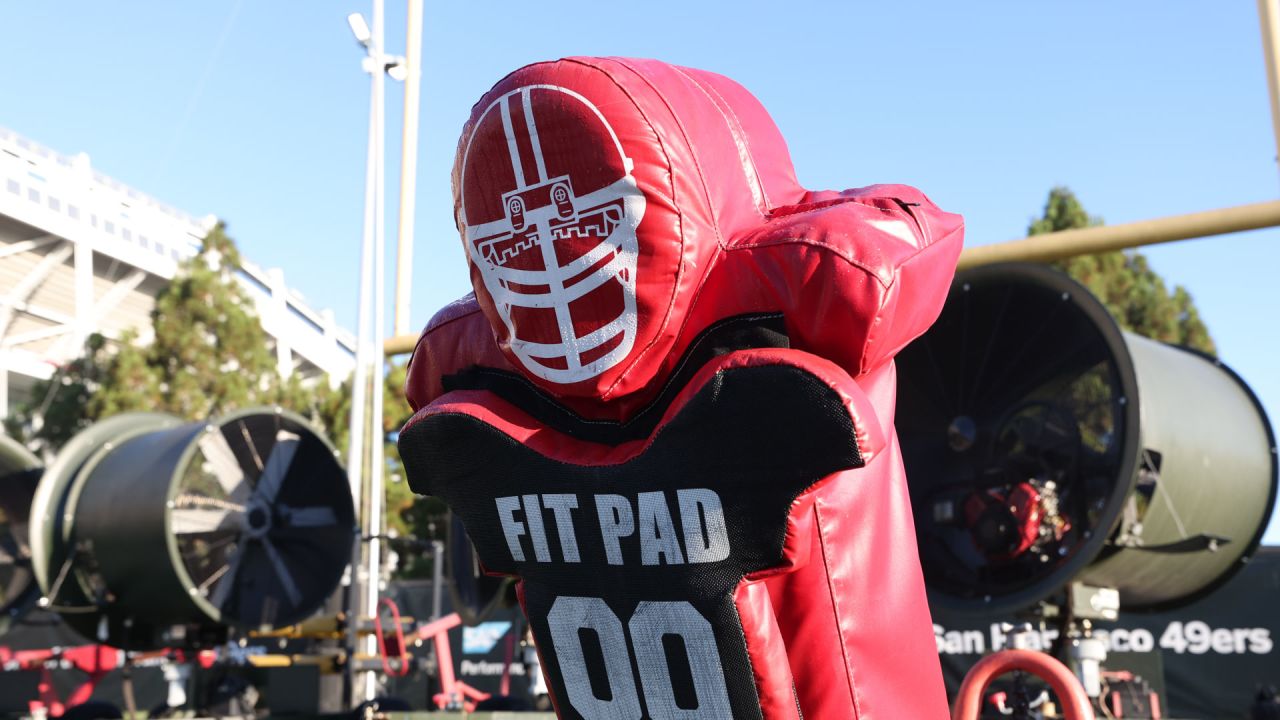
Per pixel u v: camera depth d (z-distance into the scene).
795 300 2.00
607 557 2.16
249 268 60.53
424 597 22.17
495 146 2.13
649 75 2.10
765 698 2.04
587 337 2.11
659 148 2.02
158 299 37.19
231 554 12.65
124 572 12.30
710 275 2.10
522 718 8.47
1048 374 9.38
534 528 2.28
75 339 56.53
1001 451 9.52
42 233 54.50
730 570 2.01
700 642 2.06
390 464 33.59
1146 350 9.20
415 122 13.58
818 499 2.17
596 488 2.15
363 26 12.59
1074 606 8.12
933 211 2.25
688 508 2.03
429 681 15.73
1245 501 9.70
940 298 2.18
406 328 13.26
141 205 60.50
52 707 13.50
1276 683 16.72
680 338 2.11
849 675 2.17
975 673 3.00
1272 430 10.12
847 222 2.02
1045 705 7.37
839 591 2.17
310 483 13.56
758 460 1.94
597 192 2.04
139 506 12.01
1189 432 8.95
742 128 2.33
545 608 2.32
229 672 13.80
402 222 13.44
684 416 2.00
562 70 2.06
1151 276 34.53
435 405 2.38
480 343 2.49
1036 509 8.65
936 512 9.37
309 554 13.45
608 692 2.25
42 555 12.54
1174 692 17.16
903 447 10.09
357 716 9.33
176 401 35.66
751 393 1.92
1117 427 8.46
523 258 2.14
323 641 13.93
